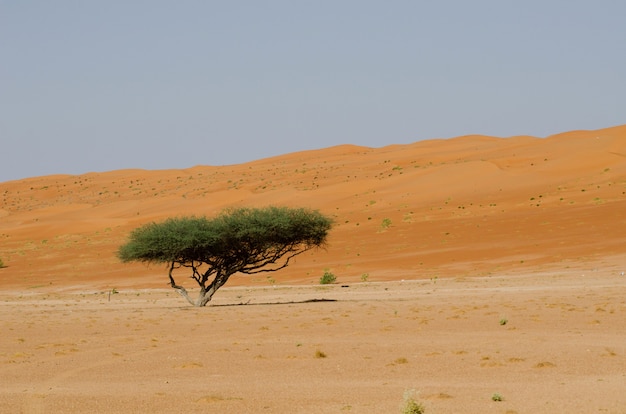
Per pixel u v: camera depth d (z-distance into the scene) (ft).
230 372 65.51
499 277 196.85
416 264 241.55
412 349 77.20
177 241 147.13
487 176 425.28
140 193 628.69
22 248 385.50
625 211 290.97
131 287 236.43
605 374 58.18
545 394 50.21
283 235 150.92
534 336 84.53
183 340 91.97
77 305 173.17
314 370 65.46
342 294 175.52
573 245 242.78
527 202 352.28
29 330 109.50
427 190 418.31
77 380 62.44
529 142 580.30
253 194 513.04
